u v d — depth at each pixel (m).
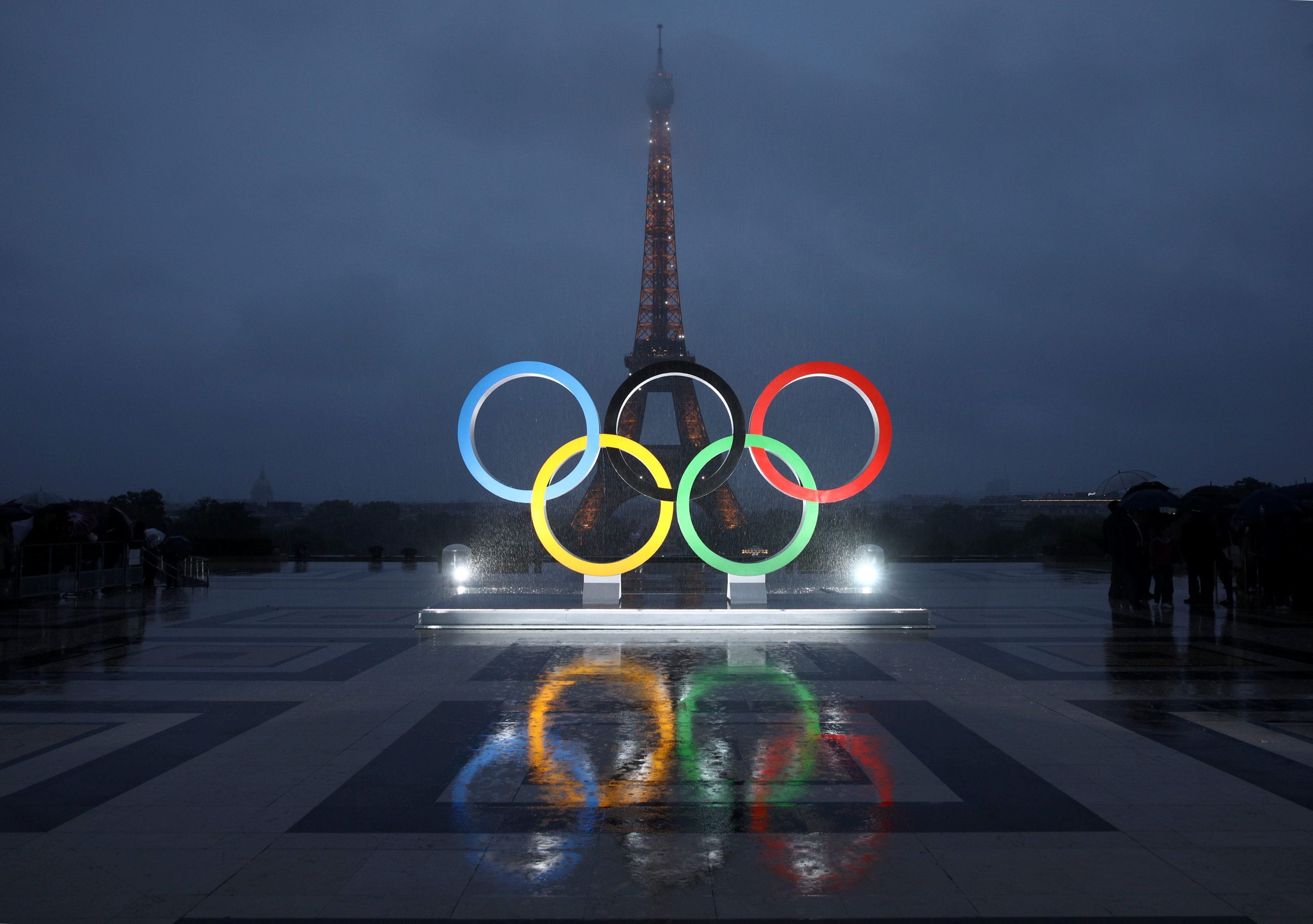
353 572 34.16
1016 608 20.72
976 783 7.59
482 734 9.17
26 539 23.62
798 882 5.61
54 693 11.30
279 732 9.29
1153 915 5.17
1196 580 20.44
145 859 6.01
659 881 5.63
